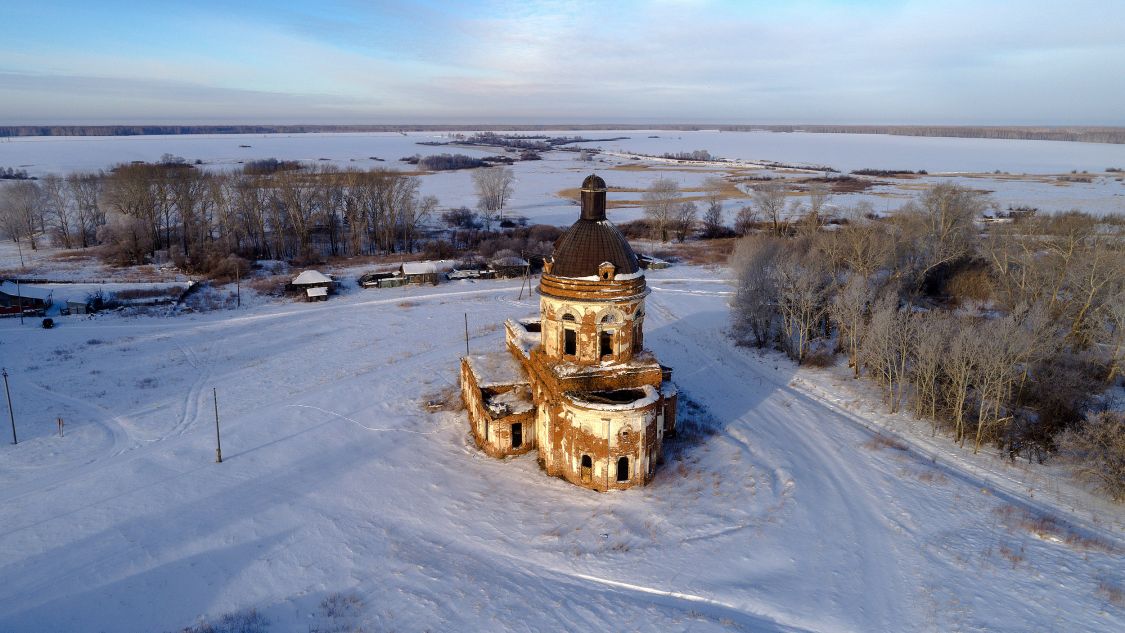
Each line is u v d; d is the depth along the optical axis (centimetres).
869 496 3975
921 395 5028
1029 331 5012
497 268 10331
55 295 8362
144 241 11300
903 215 7894
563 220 15475
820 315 6438
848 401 5519
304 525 3744
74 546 3559
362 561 3422
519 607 3041
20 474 4334
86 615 3045
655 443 4128
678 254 11969
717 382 5931
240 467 4409
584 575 3269
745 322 7025
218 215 13525
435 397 5584
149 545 3569
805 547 3438
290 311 8462
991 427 4628
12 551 3506
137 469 4375
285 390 5850
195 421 5197
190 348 7025
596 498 3925
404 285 9850
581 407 3862
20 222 12494
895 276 6994
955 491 3988
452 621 2961
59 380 6038
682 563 3319
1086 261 5869
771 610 2978
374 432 4925
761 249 7275
